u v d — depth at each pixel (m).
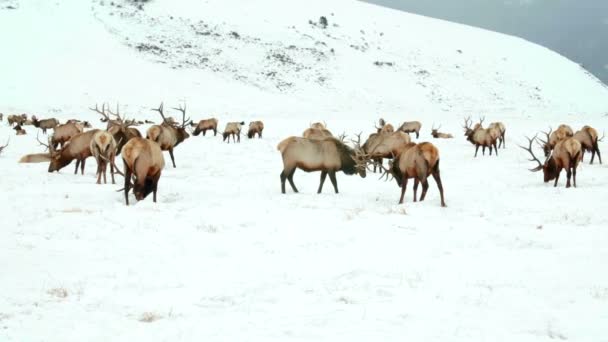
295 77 109.19
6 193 16.83
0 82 82.62
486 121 81.31
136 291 8.01
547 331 6.36
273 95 98.31
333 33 138.88
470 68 132.12
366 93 106.50
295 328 6.52
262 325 6.65
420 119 83.19
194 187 19.44
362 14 162.12
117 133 23.55
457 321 6.71
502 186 20.36
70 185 18.70
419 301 7.48
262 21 136.75
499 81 126.94
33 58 94.62
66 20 115.06
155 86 92.19
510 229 12.38
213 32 124.31
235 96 93.62
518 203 16.22
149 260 9.72
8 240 10.97
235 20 134.00
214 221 13.20
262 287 8.19
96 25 115.69
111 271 8.98
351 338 6.21
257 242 11.09
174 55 108.94
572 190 18.45
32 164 25.12
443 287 8.09
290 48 122.81
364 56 127.06
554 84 132.25
